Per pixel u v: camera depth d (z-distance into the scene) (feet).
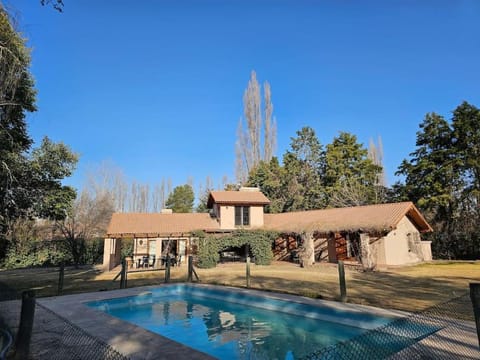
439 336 20.67
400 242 79.30
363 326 28.35
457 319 24.47
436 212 104.17
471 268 69.00
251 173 143.54
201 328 32.81
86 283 55.36
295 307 34.50
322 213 95.61
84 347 20.15
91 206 135.74
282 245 100.42
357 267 73.82
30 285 53.26
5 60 33.12
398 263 76.74
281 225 95.71
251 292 41.52
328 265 80.59
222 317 36.91
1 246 80.43
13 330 23.45
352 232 79.05
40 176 50.03
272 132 155.02
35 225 92.89
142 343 20.77
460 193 100.63
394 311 28.58
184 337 30.12
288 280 55.31
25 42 35.01
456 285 46.65
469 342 19.56
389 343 17.83
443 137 105.91
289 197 134.82
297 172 138.82
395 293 40.34
